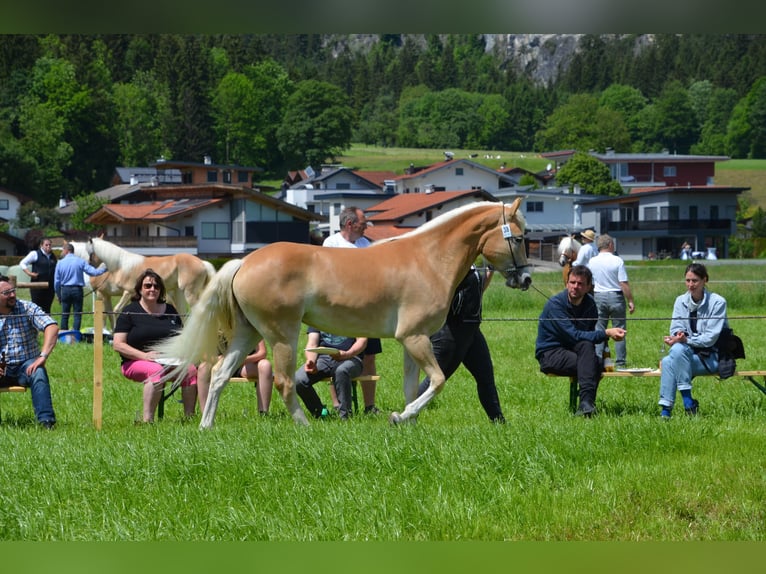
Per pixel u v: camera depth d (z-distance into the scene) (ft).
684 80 652.48
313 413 36.65
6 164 356.38
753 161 524.93
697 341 34.99
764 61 619.67
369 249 32.17
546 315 36.14
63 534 21.06
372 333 31.91
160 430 31.01
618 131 584.40
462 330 33.24
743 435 29.94
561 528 21.70
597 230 309.01
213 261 224.53
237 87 526.98
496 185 403.95
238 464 25.09
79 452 26.63
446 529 21.48
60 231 310.86
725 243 305.73
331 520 21.67
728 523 22.21
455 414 37.32
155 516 21.94
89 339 65.10
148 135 475.72
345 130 551.18
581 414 34.83
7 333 34.96
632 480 24.21
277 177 542.57
